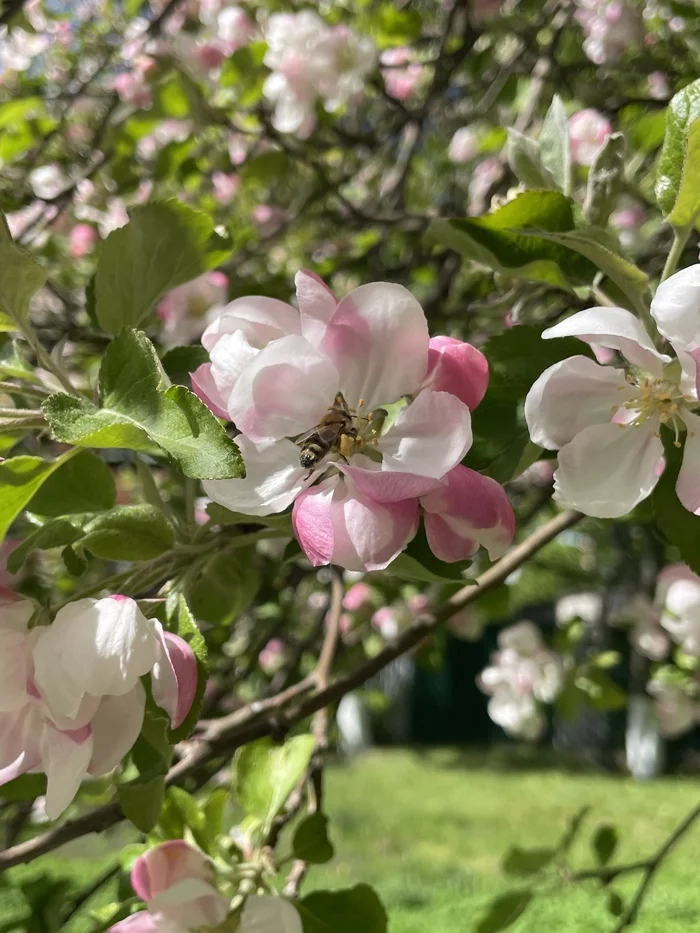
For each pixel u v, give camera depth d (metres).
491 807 1.61
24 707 0.15
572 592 1.07
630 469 0.16
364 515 0.14
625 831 1.24
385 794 1.76
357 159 0.63
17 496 0.15
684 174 0.15
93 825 0.20
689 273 0.14
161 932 0.18
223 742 0.23
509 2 0.58
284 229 0.52
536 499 0.52
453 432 0.14
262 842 0.21
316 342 0.15
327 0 0.53
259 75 0.46
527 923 0.78
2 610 0.15
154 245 0.20
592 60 0.51
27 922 0.24
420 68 0.65
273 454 0.15
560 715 0.53
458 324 0.48
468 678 2.71
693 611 0.40
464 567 0.16
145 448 0.14
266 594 0.44
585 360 0.16
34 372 0.20
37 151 0.52
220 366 0.15
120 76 0.55
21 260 0.17
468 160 0.64
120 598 0.14
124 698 0.14
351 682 0.25
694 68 0.40
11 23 0.45
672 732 0.55
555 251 0.19
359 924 0.20
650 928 0.75
